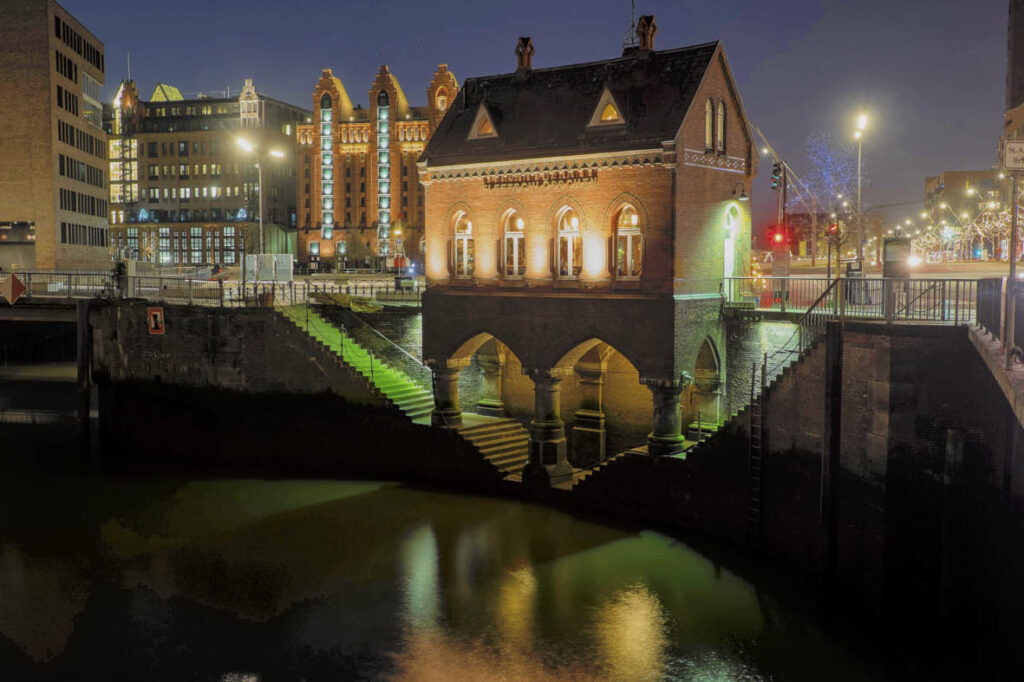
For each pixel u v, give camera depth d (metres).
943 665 19.83
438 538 28.27
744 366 30.30
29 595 24.02
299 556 26.81
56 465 38.59
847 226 59.00
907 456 21.06
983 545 20.20
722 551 26.77
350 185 155.38
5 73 77.81
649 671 19.78
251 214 155.12
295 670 19.86
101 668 19.94
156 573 25.55
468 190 33.03
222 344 38.56
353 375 36.12
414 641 21.30
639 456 29.66
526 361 31.94
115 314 41.50
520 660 20.34
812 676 19.42
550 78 32.78
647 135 28.83
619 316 29.59
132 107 161.00
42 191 77.81
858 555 22.31
